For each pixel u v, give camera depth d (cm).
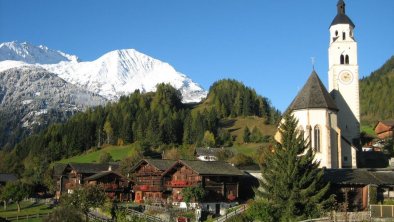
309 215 5888
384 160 9512
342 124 9669
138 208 7512
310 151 6356
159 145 18762
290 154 6191
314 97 8650
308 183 6178
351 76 9769
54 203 9969
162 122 19800
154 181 9181
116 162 14550
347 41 9844
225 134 19200
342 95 9750
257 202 6303
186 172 8538
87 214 7056
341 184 6888
